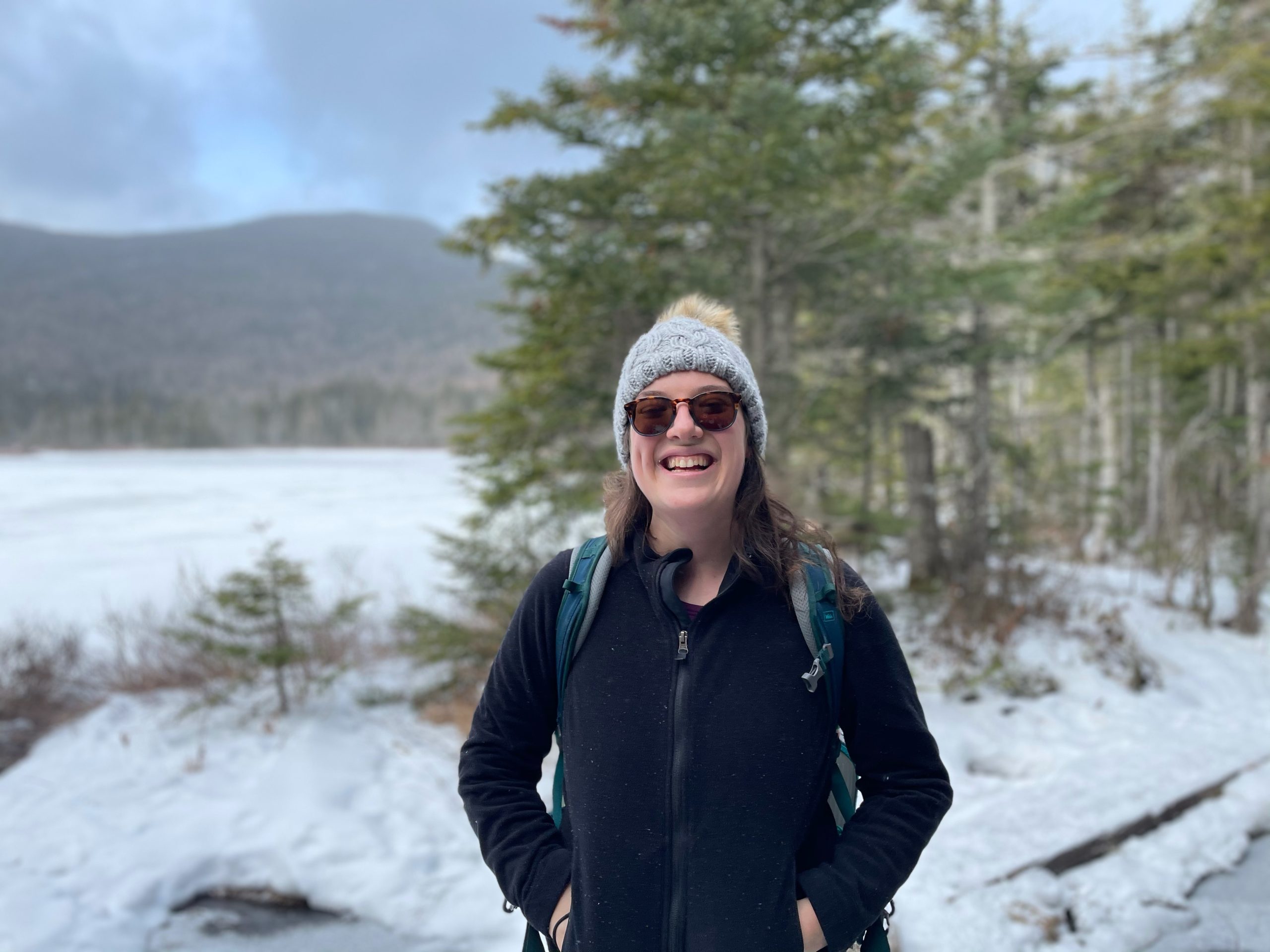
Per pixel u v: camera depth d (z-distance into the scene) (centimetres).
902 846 108
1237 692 702
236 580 654
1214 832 391
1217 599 1028
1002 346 1022
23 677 746
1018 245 955
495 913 373
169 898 392
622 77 722
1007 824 386
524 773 124
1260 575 930
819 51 748
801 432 897
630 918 102
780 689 107
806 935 103
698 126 630
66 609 1151
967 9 1270
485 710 124
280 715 659
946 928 310
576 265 641
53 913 374
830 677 109
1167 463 1238
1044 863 354
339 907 381
